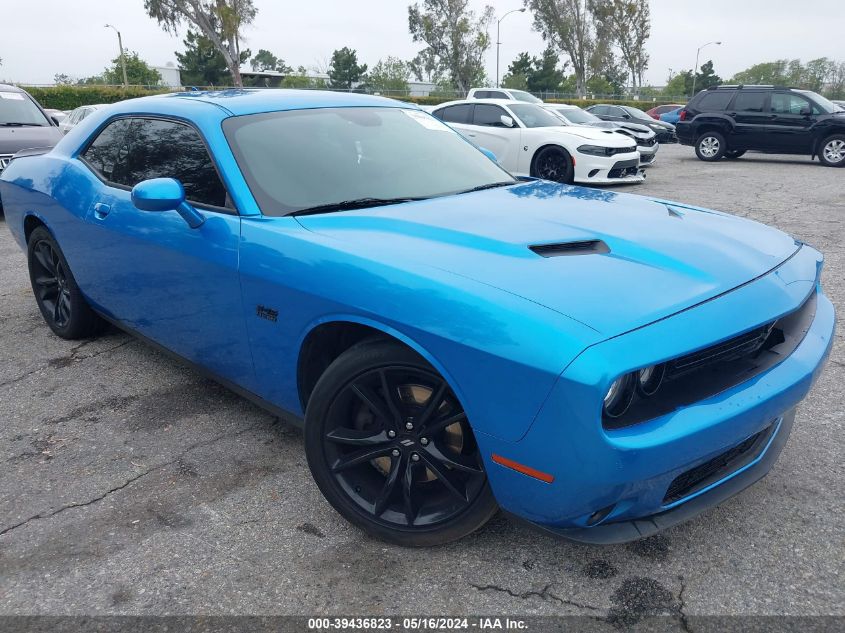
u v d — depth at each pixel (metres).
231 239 2.70
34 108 9.80
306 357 2.55
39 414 3.48
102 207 3.48
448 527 2.26
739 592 2.12
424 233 2.44
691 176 13.27
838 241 6.90
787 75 136.38
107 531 2.52
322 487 2.45
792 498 2.58
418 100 45.06
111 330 4.65
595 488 1.84
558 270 2.12
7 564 2.36
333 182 2.91
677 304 1.99
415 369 2.14
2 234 7.86
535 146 11.46
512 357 1.86
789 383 2.11
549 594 2.13
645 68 74.69
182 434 3.24
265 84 64.75
